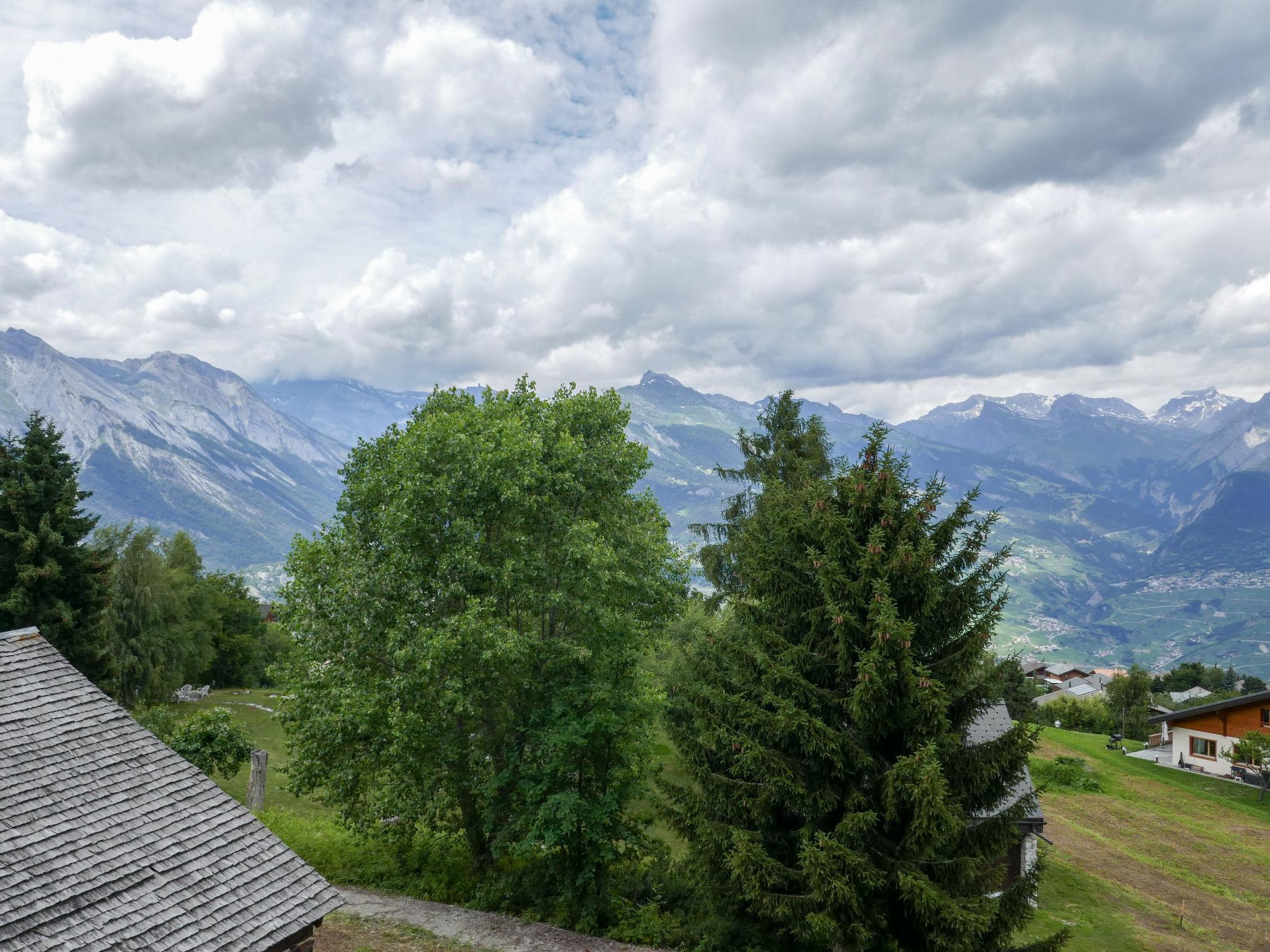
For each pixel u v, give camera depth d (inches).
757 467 1333.7
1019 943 964.6
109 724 569.6
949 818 541.3
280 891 528.1
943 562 653.9
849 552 660.1
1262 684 4692.4
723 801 673.6
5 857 433.1
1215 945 1018.1
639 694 860.6
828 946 678.5
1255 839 1504.7
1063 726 3100.4
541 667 927.0
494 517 916.6
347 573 892.0
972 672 619.2
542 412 994.7
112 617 2069.4
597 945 799.1
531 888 902.4
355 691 855.1
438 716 853.2
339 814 960.3
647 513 1070.4
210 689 2982.3
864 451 702.5
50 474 1521.9
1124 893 1184.2
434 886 937.5
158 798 536.7
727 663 722.8
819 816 629.9
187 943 454.0
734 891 674.8
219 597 3137.3
